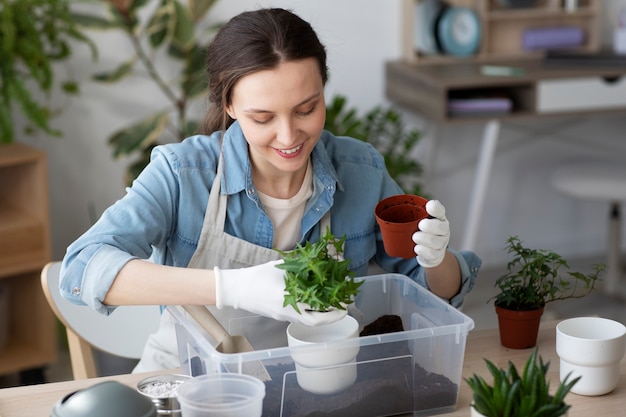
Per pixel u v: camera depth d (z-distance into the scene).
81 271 1.38
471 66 3.53
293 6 3.47
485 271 3.94
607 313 3.43
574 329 1.36
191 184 1.52
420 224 1.31
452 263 1.53
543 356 1.46
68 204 3.32
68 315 1.71
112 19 3.11
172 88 3.38
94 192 3.36
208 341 1.33
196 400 1.16
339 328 1.34
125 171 3.38
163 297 1.31
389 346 1.25
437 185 3.85
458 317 1.29
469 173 3.88
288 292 1.22
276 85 1.32
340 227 1.61
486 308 3.51
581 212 4.08
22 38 2.80
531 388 1.06
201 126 1.65
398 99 3.57
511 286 1.50
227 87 1.37
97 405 1.06
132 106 3.35
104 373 3.12
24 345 3.05
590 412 1.26
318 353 1.21
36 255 2.88
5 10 2.74
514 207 4.00
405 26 3.60
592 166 3.54
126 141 3.08
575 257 4.09
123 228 1.44
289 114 1.34
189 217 1.52
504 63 3.58
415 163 3.38
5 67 2.78
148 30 3.16
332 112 3.06
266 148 1.38
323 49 1.39
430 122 3.75
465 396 1.33
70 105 3.25
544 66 3.48
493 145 3.41
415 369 1.27
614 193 3.33
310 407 1.23
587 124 3.99
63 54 2.97
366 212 1.63
